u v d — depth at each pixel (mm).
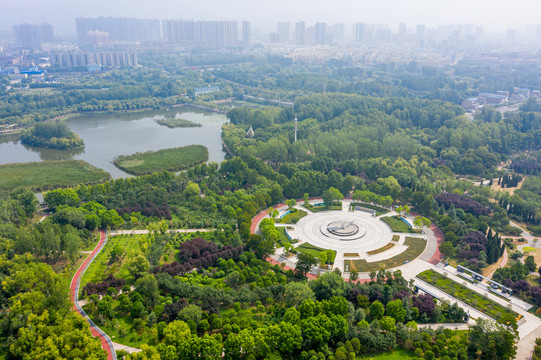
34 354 149750
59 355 150750
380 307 184625
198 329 173250
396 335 174125
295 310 175125
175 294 196375
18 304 173500
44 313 169000
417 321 192375
